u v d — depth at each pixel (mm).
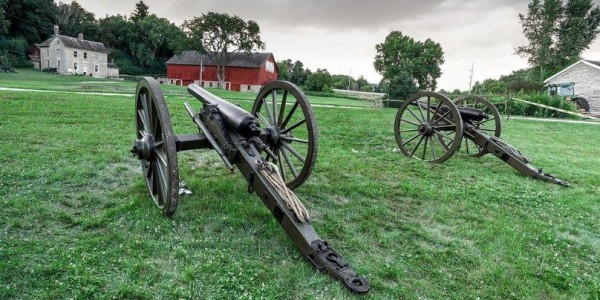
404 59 65250
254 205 4469
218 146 4090
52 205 4191
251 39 65375
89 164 5691
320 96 50438
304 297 2891
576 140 13781
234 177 5613
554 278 3482
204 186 4996
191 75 70938
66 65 70875
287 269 3225
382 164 7434
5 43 68250
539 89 38625
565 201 5828
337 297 2893
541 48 63344
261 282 3035
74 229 3691
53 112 10336
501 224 4645
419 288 3172
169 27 91250
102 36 90688
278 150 4984
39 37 81688
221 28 63812
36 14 81750
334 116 15516
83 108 11578
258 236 3801
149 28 90562
